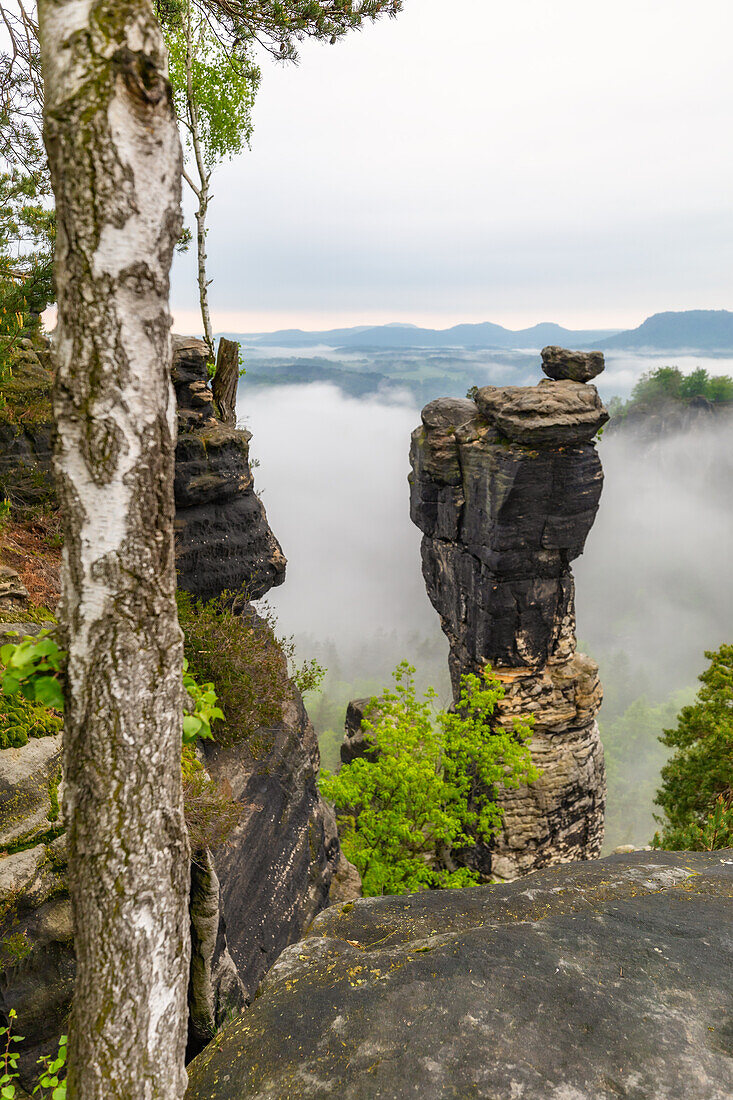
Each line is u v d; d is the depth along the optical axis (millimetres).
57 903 7082
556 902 5609
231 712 13586
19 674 2617
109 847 2713
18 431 12734
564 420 23484
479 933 4926
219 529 15789
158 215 2383
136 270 2371
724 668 23578
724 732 21297
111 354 2402
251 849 12180
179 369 15594
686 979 4410
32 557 11555
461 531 27203
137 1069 2867
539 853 27078
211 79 20312
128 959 2793
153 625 2688
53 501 13094
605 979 4383
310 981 4539
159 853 2834
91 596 2586
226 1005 9898
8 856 6969
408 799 20750
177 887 2941
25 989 6773
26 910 6895
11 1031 6688
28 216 9484
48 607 10383
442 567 29047
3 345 10227
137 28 2223
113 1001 2799
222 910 10719
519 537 24906
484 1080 3564
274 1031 4039
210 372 18422
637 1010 4098
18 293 9547
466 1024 3953
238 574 16188
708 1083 3586
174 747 2861
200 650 13250
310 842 15133
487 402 25375
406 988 4281
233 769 13031
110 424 2447
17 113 9750
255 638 14688
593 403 24406
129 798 2713
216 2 9391
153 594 2664
